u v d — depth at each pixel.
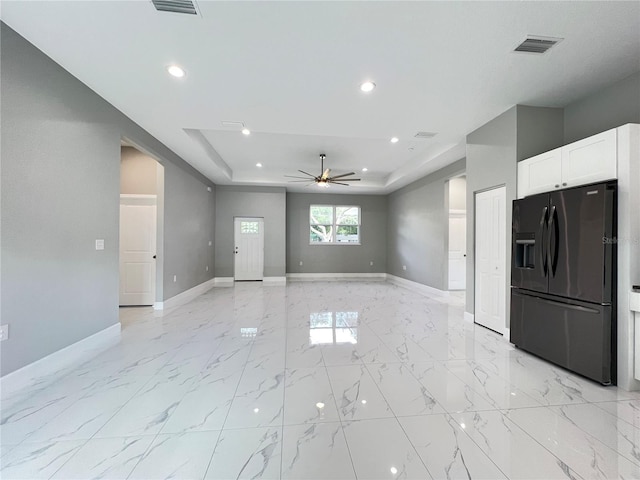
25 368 2.22
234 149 5.55
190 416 1.85
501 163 3.41
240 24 2.00
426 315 4.44
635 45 2.23
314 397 2.08
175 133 4.05
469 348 3.05
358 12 1.90
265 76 2.65
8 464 1.44
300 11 1.89
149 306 4.99
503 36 2.12
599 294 2.22
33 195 2.27
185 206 5.57
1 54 2.01
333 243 9.03
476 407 1.96
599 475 1.38
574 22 1.99
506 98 3.06
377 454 1.52
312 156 5.98
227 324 3.93
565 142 3.24
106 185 3.14
